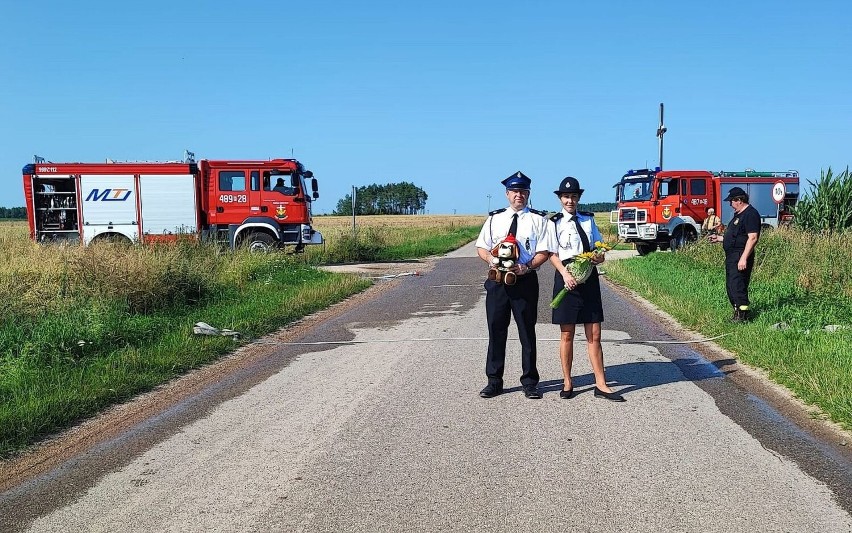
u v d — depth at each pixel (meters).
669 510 3.71
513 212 6.09
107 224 21.20
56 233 21.25
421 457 4.61
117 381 6.68
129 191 21.19
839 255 13.05
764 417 5.38
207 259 15.18
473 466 4.42
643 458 4.51
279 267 16.92
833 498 3.84
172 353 7.90
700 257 17.23
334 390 6.50
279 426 5.40
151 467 4.56
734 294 9.32
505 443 4.86
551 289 14.73
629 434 5.02
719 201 24.77
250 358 8.12
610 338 8.96
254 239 21.45
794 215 20.05
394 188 173.75
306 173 22.20
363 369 7.37
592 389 6.36
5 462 4.75
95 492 4.15
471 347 8.48
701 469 4.30
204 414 5.80
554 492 3.98
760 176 24.92
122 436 5.25
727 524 3.53
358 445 4.89
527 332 6.10
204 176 21.41
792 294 10.92
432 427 5.27
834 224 18.50
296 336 9.60
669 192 24.70
